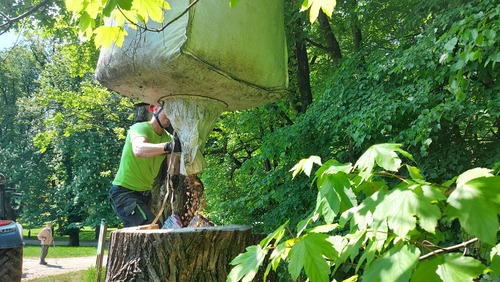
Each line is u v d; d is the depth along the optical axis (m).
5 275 6.43
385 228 0.98
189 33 2.33
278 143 6.32
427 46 4.48
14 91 31.36
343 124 5.69
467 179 0.94
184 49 2.32
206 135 2.81
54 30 10.02
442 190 1.02
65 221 25.53
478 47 3.51
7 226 6.66
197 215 3.04
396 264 0.90
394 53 5.18
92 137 20.98
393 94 4.98
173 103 2.76
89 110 13.08
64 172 24.56
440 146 4.96
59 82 19.92
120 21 2.25
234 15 2.49
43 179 25.95
